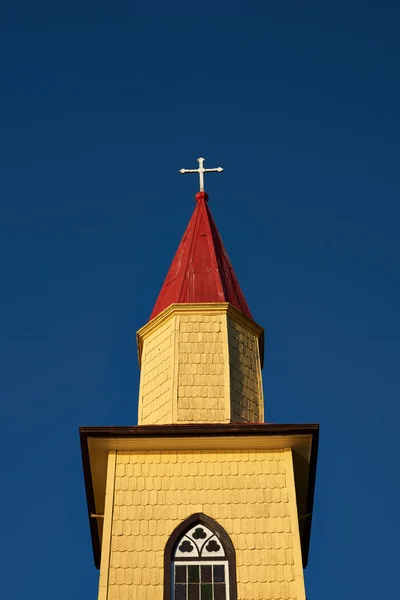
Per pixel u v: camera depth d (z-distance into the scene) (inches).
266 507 1277.1
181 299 1520.7
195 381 1427.2
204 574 1218.0
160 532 1254.9
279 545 1240.2
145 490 1295.5
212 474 1310.3
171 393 1414.9
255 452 1334.9
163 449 1336.1
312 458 1338.6
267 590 1200.8
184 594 1201.4
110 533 1253.1
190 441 1332.4
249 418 1421.0
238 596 1194.0
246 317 1523.1
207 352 1456.7
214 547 1242.0
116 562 1226.6
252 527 1258.0
